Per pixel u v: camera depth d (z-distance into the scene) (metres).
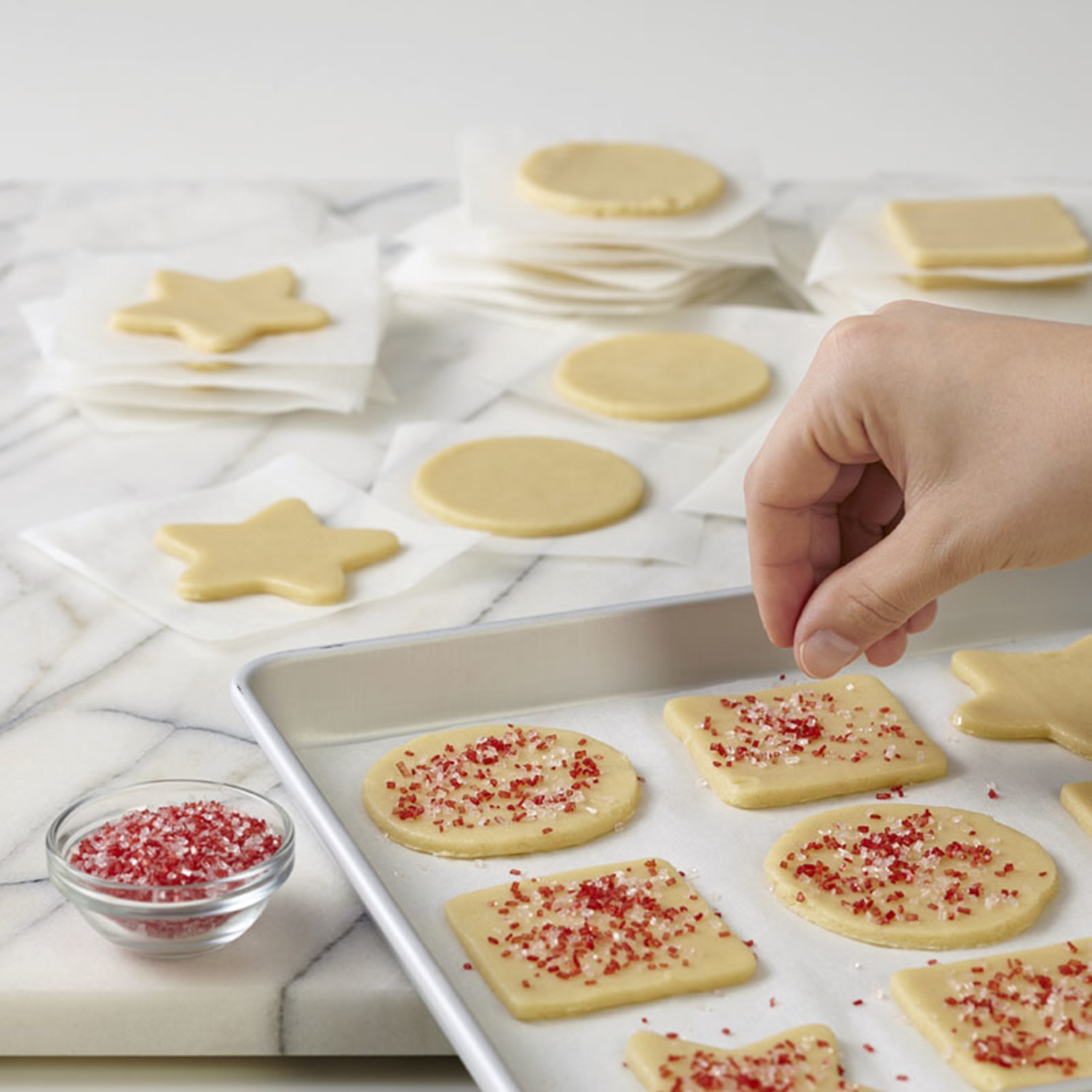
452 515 0.96
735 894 0.77
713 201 1.14
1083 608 0.89
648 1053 0.71
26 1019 0.74
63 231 1.21
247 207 1.24
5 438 1.02
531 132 1.20
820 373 0.78
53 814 0.80
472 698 0.83
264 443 1.02
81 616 0.90
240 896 0.74
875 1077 0.71
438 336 1.11
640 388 1.05
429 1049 0.75
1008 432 0.75
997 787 0.81
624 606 0.84
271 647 0.88
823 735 0.82
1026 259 1.09
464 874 0.77
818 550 0.82
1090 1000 0.73
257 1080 0.75
